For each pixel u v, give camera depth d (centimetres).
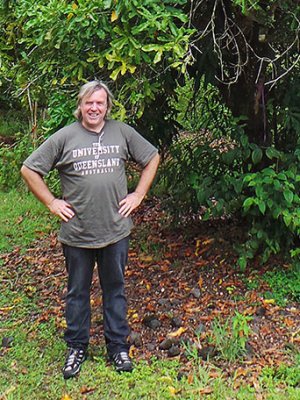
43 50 365
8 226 602
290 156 433
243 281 439
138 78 354
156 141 479
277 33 393
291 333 378
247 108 451
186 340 372
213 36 365
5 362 365
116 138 329
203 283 442
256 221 442
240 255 439
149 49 311
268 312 401
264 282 434
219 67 428
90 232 330
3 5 379
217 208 430
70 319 350
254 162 426
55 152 325
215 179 451
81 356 354
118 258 338
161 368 349
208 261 472
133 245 513
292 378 336
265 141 454
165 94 445
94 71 368
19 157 679
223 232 507
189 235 517
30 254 536
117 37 323
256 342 370
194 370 345
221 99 464
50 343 385
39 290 462
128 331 357
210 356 356
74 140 323
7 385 343
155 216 574
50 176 536
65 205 330
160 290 439
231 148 449
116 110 356
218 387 330
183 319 397
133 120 429
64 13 321
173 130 482
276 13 379
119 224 334
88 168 322
